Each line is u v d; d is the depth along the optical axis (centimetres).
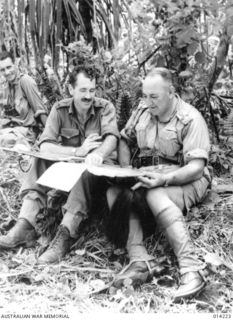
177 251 324
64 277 334
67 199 361
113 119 382
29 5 468
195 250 341
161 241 356
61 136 389
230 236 354
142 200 340
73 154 371
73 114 384
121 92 428
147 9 439
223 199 387
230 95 552
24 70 522
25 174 426
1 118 508
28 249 367
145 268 330
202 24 427
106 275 336
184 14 406
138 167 374
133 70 452
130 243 339
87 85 367
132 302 312
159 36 443
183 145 351
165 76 343
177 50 429
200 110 446
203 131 349
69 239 353
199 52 429
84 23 515
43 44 476
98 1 505
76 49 450
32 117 495
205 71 443
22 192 372
